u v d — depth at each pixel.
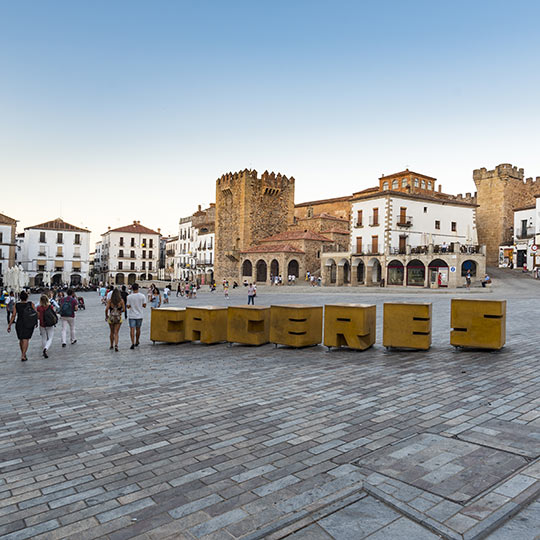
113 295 13.19
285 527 3.67
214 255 73.88
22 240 96.62
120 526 3.79
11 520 3.93
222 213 72.12
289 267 60.75
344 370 9.46
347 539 3.47
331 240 64.50
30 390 8.49
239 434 5.87
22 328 11.73
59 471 4.90
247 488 4.38
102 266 109.00
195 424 6.32
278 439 5.64
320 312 12.62
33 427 6.37
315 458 5.02
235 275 68.44
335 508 3.92
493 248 62.69
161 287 80.94
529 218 55.53
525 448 5.02
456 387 7.78
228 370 9.82
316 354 11.40
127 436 5.93
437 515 3.71
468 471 4.49
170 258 108.06
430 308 11.36
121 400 7.65
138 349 13.26
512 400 6.91
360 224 53.72
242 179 67.56
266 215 69.81
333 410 6.75
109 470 4.89
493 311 10.55
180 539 3.57
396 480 4.36
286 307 12.23
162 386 8.56
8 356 12.73
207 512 3.96
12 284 43.06
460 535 3.41
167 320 13.85
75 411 7.09
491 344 10.53
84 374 9.85
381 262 50.53
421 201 52.78
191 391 8.12
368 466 4.73
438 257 45.50
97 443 5.70
